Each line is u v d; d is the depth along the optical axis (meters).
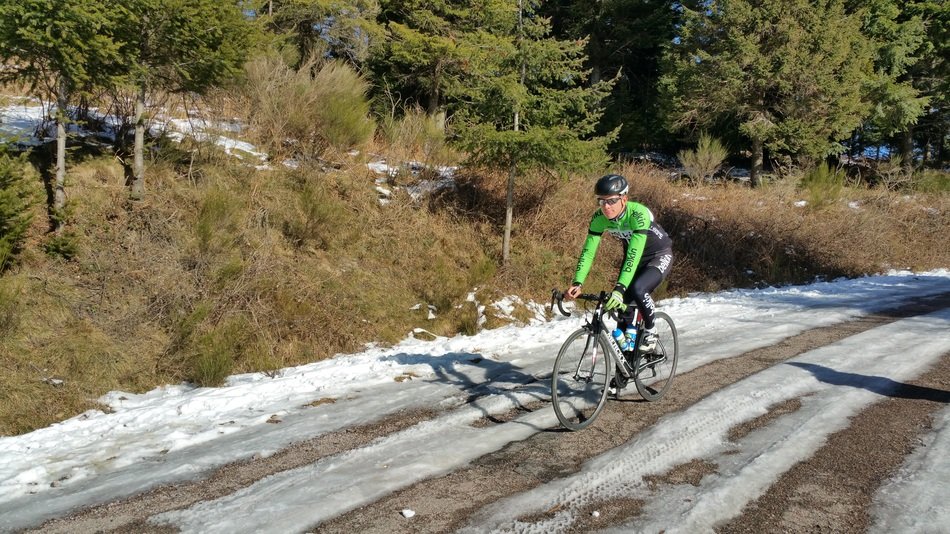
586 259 4.71
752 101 20.33
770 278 14.17
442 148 13.18
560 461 3.88
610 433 4.35
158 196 8.58
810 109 19.58
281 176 10.25
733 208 16.50
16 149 7.89
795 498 3.31
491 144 10.27
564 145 10.20
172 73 8.62
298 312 8.00
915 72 24.89
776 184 19.23
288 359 7.38
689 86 20.12
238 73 8.87
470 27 16.28
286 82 11.95
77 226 7.62
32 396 5.66
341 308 8.50
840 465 3.72
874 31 22.20
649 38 23.16
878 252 16.33
